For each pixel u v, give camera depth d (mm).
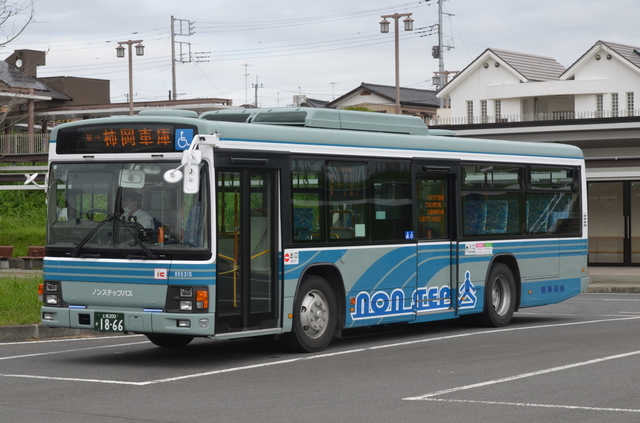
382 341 14430
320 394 9609
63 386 10203
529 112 60938
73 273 12039
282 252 12398
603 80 56625
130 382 10461
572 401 9195
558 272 17766
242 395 9578
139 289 11609
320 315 13086
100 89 79312
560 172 17844
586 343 13773
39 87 57938
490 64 62594
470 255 15688
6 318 15609
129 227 11750
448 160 15297
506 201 16578
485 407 8891
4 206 45906
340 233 13367
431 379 10523
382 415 8523
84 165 12141
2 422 8266
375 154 14000
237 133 11891
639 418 8375
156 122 11703
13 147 45875
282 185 12461
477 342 14109
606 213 34531
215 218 11500
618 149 35438
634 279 29016
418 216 14781
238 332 11734
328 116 13664
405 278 14461
